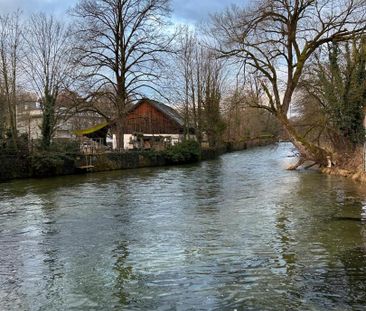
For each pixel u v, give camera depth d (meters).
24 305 6.99
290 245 10.10
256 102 29.56
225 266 8.66
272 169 31.70
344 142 26.36
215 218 13.44
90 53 34.16
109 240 10.97
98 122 50.38
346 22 25.95
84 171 30.83
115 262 9.10
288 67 28.34
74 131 44.81
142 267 8.73
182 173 30.23
